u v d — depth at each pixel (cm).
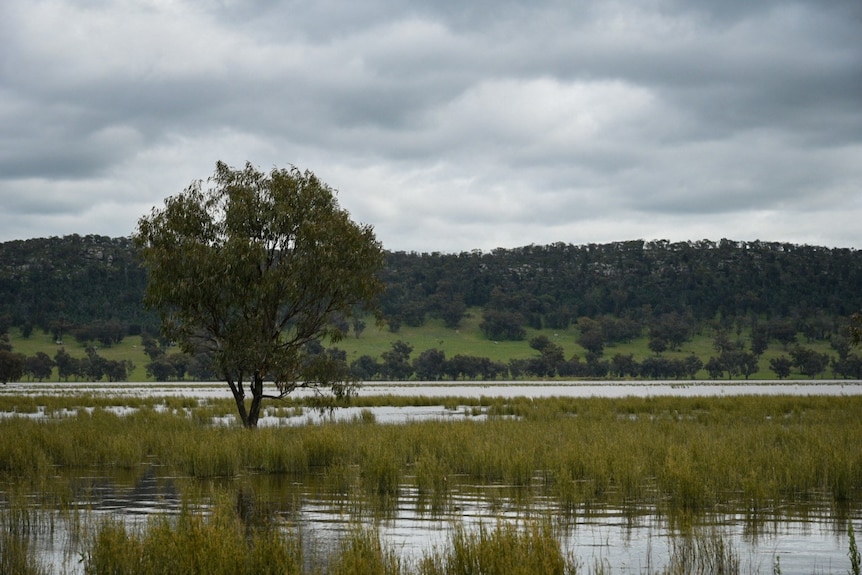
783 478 2786
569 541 2066
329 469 3278
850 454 3038
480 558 1536
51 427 4362
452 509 2450
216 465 3164
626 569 1794
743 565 1833
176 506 2486
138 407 7656
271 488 2856
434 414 6869
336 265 4959
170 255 4794
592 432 4112
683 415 6562
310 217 5006
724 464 2881
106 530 1739
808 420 5375
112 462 3484
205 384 17912
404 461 3288
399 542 2008
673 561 1834
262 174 5097
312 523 2255
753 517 2353
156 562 1587
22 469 3291
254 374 4888
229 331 4812
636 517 2358
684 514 2278
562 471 2697
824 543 2042
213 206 5031
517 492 2761
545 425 4766
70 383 19912
